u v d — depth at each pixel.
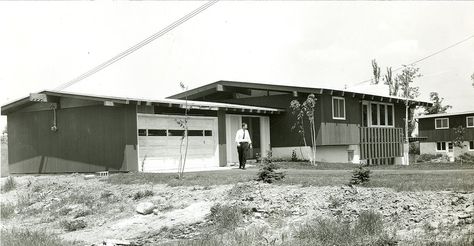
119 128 18.30
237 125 23.67
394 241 7.54
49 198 15.46
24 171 21.50
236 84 25.34
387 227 8.46
